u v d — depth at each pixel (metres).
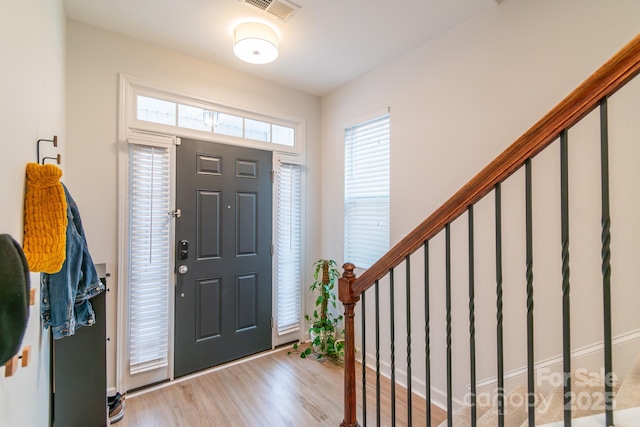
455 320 2.02
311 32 2.11
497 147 1.83
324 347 2.79
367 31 2.09
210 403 2.05
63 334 1.17
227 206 2.62
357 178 2.86
